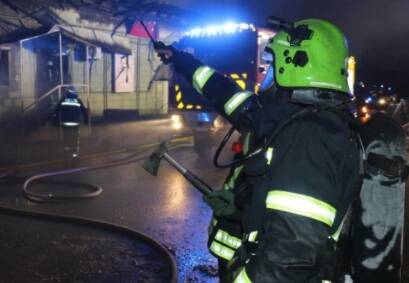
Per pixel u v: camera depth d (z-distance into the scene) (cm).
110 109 1741
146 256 459
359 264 161
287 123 150
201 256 465
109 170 903
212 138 1002
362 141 161
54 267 425
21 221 557
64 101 969
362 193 159
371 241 159
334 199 139
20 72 1352
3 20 1318
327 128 145
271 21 171
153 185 777
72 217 553
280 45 169
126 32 1769
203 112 984
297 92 161
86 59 1433
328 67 160
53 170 873
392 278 161
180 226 559
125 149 1116
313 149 140
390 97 1714
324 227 135
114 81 1747
